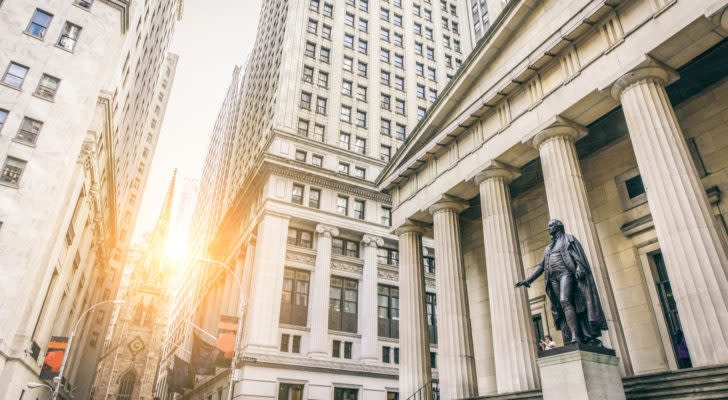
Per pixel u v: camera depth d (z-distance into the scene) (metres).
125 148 55.59
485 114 20.53
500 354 16.38
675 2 13.83
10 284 26.36
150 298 102.81
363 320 39.91
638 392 11.45
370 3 57.44
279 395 34.00
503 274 17.31
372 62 53.47
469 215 26.09
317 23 52.28
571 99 16.31
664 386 11.10
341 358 37.78
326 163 44.56
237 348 27.08
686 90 17.42
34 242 27.81
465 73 21.36
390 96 52.72
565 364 10.38
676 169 12.77
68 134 30.91
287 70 47.62
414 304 22.53
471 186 21.02
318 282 39.09
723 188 15.85
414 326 22.02
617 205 18.98
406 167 24.53
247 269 40.53
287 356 35.06
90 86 32.88
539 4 18.72
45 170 29.45
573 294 11.23
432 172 23.12
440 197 21.67
